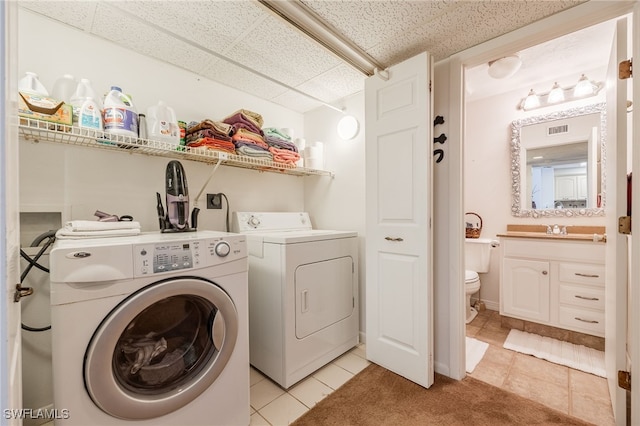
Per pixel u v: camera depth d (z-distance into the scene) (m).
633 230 1.14
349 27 1.46
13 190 0.65
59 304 0.83
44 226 1.38
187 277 1.07
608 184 1.47
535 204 2.70
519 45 1.51
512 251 2.46
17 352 0.73
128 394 0.95
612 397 1.37
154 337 1.07
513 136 2.79
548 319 2.27
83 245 0.90
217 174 2.04
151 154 1.70
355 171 2.28
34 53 1.35
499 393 1.54
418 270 1.63
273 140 2.06
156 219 1.74
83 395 0.87
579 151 2.47
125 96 1.42
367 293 1.91
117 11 1.34
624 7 1.21
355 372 1.77
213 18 1.42
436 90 1.79
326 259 1.86
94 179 1.52
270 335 1.68
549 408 1.42
